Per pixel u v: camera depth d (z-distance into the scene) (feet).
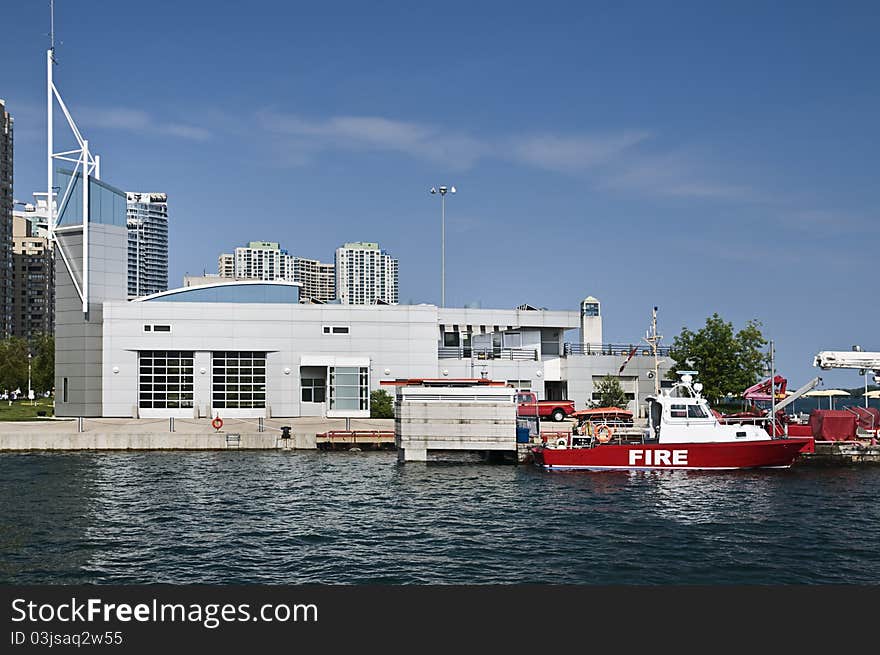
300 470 160.86
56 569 85.61
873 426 181.27
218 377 251.19
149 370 247.70
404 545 96.27
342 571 85.20
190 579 82.33
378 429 216.13
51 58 250.57
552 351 303.89
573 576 83.66
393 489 137.90
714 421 161.58
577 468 161.07
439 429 170.19
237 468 163.12
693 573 84.79
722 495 132.57
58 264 251.60
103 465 166.20
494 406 169.99
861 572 85.40
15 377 421.18
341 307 258.78
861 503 125.08
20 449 190.90
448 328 295.89
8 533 101.60
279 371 253.85
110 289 251.39
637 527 106.83
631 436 175.32
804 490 137.69
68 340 249.75
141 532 102.58
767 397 183.01
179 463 170.30
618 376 268.41
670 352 261.24
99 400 246.68
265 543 97.04
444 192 298.97
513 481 147.95
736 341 243.40
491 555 91.76
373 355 260.42
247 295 257.55
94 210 249.75
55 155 251.39
